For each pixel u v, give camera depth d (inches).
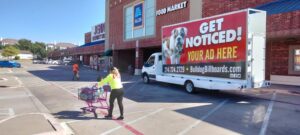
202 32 567.5
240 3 807.1
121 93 358.0
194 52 592.7
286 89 659.4
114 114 390.3
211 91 612.7
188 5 979.9
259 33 485.1
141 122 343.3
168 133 294.7
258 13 482.9
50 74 1342.3
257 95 572.7
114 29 1578.5
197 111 406.9
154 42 1172.5
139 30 1294.3
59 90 687.7
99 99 390.3
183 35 628.1
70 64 2965.1
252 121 343.9
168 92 629.9
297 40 764.0
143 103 482.0
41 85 815.7
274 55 829.2
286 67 797.2
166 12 1088.8
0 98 556.1
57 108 440.1
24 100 527.8
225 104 465.7
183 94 595.2
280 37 694.5
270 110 411.8
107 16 1691.7
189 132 297.3
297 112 396.5
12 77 1136.2
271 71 839.1
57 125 317.1
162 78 723.4
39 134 281.7
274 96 557.0
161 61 767.7
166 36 697.0
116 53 1598.2
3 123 327.0
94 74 1375.5
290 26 640.4
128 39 1400.1
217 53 530.6
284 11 641.0
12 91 671.8
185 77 624.1
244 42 474.6
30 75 1268.5
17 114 395.5
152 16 1187.3
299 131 299.9
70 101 509.7
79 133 297.7
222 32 518.9
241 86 477.7
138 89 689.6
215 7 876.6
